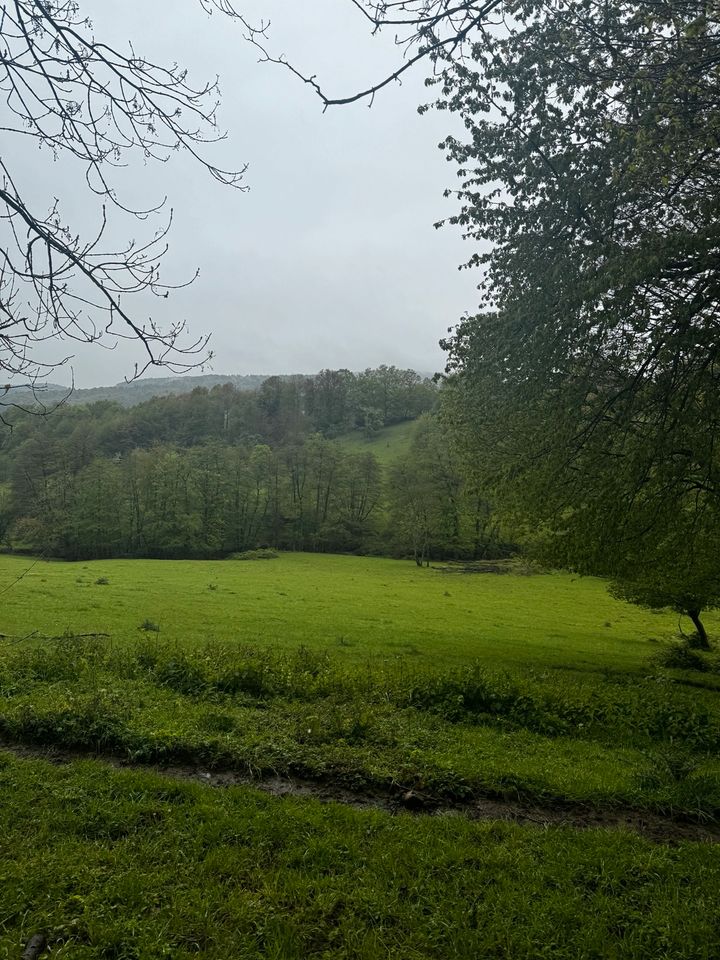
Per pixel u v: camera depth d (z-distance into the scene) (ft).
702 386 41.27
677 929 16.11
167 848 18.81
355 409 525.34
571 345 44.86
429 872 18.24
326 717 32.58
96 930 14.78
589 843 20.83
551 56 39.34
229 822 20.42
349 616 102.37
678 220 41.39
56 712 28.71
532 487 56.18
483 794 25.30
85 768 24.14
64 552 270.87
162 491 288.71
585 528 52.75
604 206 38.78
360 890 17.06
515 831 21.50
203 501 297.33
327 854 19.02
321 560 270.26
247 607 106.52
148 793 22.30
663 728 36.29
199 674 39.68
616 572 56.90
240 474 326.24
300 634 79.20
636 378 43.29
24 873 16.66
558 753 31.12
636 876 18.86
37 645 52.21
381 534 318.45
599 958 15.17
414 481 280.51
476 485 67.31
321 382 528.63
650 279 38.50
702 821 24.00
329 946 15.05
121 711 29.94
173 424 428.56
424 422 318.04
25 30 12.04
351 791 24.73
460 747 30.01
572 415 47.09
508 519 68.90
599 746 33.35
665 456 44.50
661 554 53.01
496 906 16.71
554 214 43.01
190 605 105.19
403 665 52.29
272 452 355.77
